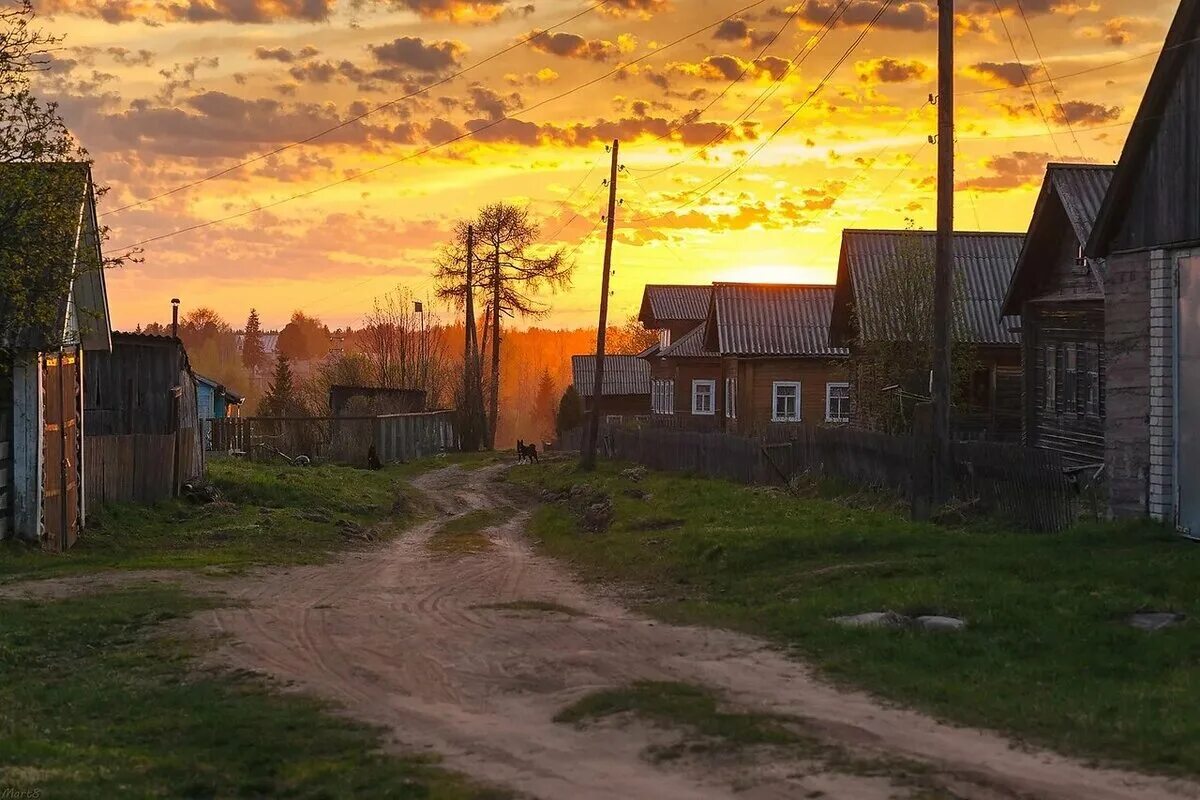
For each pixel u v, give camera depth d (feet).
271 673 36.63
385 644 41.32
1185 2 52.75
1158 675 31.78
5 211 64.18
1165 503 55.16
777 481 97.91
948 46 64.64
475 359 230.07
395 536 91.71
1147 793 21.85
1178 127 54.39
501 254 232.73
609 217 139.23
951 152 65.46
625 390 274.57
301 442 172.96
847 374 139.74
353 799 23.22
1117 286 59.21
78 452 77.05
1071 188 89.61
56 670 38.99
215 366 552.41
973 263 127.34
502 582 62.28
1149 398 56.54
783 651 37.99
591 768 24.93
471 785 23.81
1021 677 32.27
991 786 22.41
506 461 185.37
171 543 78.33
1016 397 121.49
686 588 55.83
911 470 74.69
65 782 23.93
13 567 63.21
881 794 22.03
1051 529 59.93
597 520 87.40
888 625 39.99
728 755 25.40
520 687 33.81
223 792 23.98
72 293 73.87
